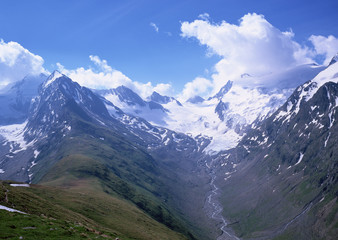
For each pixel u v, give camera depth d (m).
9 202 88.56
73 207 158.12
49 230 68.12
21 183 186.00
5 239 55.50
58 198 170.75
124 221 170.12
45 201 124.38
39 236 62.34
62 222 85.06
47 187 198.62
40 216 86.00
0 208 77.69
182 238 198.00
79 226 86.94
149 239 149.62
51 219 83.88
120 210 197.12
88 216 153.50
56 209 115.38
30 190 171.62
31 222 70.31
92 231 86.19
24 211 86.50
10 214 72.56
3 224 63.38
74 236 70.12
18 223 66.88
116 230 145.00
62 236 67.12
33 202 106.75
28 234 61.59
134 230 157.38
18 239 56.94
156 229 187.50
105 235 86.62
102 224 148.75
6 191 102.75
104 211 176.75
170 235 187.25
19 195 108.06
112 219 163.62
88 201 188.38
